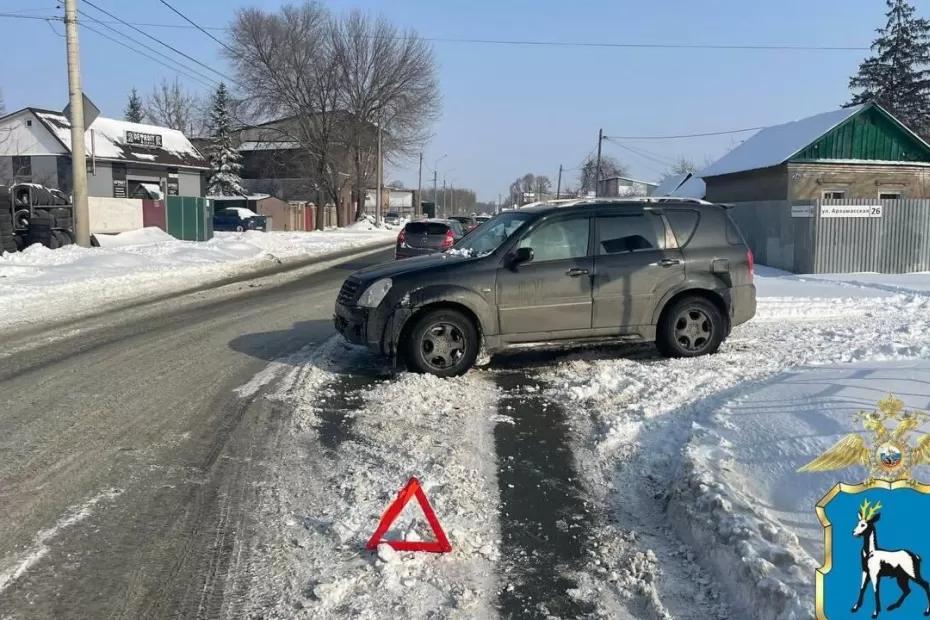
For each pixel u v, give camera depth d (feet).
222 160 203.41
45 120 131.95
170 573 12.26
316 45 159.22
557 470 17.08
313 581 12.00
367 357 28.48
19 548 13.04
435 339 24.88
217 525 14.03
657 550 13.23
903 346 26.16
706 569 12.46
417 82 167.32
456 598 11.50
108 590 11.72
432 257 27.66
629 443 18.63
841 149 82.94
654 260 26.45
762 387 20.72
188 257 72.02
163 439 18.85
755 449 16.05
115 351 29.53
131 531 13.75
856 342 28.84
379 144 170.50
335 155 169.78
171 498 15.25
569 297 25.63
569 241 26.13
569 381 24.54
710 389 22.34
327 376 25.48
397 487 15.81
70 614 11.05
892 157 83.97
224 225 141.79
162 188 151.12
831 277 56.95
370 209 289.12
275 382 24.58
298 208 189.06
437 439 19.02
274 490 15.70
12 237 65.57
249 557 12.82
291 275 63.77
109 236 85.15
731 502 13.42
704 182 114.73
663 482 16.22
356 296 25.22
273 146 208.95
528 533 13.88
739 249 27.61
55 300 43.88
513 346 25.63
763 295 44.88
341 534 13.57
